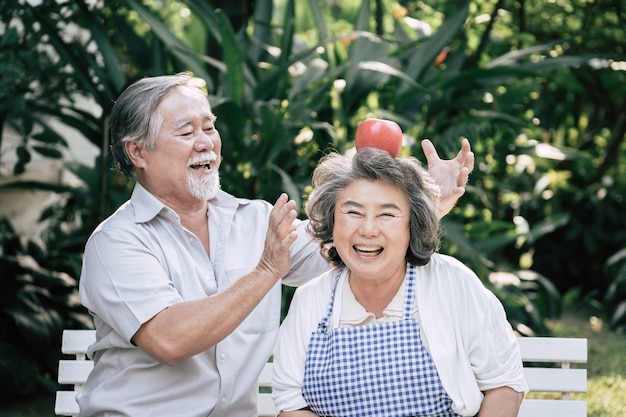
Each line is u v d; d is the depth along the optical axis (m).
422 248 2.57
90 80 5.19
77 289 5.65
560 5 7.59
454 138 5.35
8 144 6.60
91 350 2.76
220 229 2.83
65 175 7.45
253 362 2.75
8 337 5.19
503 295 5.68
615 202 7.96
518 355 2.62
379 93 5.73
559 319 7.18
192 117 2.70
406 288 2.59
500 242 5.72
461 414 2.52
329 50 5.67
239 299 2.49
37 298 5.35
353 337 2.56
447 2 7.32
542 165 7.79
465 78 5.37
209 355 2.69
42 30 5.13
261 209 2.95
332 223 2.60
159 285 2.60
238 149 5.06
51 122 7.05
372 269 2.52
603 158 8.64
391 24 7.32
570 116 9.00
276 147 5.02
